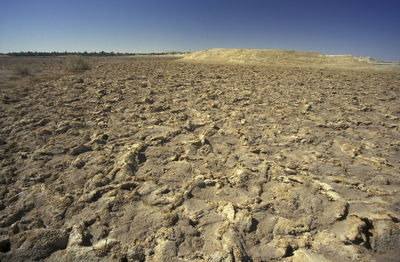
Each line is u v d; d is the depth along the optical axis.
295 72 19.86
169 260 2.41
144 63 28.92
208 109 7.67
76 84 11.41
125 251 2.52
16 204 3.25
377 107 8.24
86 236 2.72
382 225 2.67
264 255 2.49
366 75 19.12
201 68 21.86
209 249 2.54
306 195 3.34
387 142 5.36
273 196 3.39
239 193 3.48
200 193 3.48
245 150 4.84
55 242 2.63
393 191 3.48
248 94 9.90
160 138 5.22
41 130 5.59
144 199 3.32
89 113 7.07
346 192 3.47
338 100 9.23
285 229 2.80
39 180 3.77
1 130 5.68
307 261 2.37
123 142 5.10
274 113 7.35
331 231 2.74
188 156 4.50
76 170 4.05
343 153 4.77
